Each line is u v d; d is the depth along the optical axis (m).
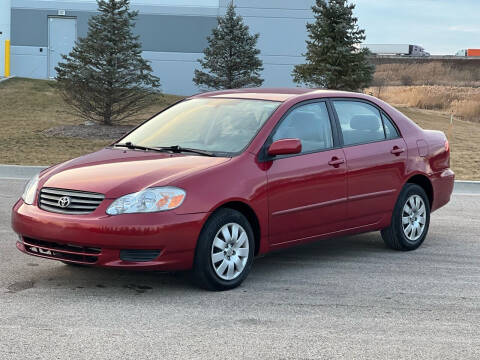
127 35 20.33
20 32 30.17
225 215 5.84
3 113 22.33
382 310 5.45
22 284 5.98
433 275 6.61
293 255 7.38
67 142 17.75
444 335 4.89
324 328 4.97
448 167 8.17
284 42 29.62
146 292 5.81
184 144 6.48
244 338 4.71
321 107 6.89
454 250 7.75
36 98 25.14
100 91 19.91
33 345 4.49
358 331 4.92
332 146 6.80
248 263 6.06
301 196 6.39
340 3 24.94
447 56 71.25
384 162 7.22
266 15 29.48
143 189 5.60
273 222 6.20
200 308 5.38
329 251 7.60
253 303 5.55
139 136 6.91
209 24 29.86
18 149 16.41
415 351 4.55
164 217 5.52
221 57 25.11
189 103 7.20
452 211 10.44
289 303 5.57
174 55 30.00
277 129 6.41
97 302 5.48
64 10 30.09
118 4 20.39
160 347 4.50
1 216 9.18
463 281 6.42
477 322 5.22
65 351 4.39
